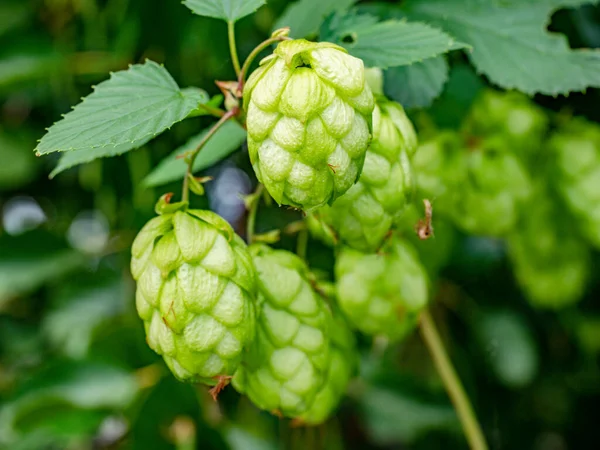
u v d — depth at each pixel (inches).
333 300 13.2
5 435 19.4
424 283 13.4
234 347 10.9
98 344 19.9
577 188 15.4
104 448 21.7
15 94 23.0
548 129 15.8
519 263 16.9
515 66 13.3
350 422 23.5
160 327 10.9
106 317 21.0
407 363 21.1
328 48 10.2
